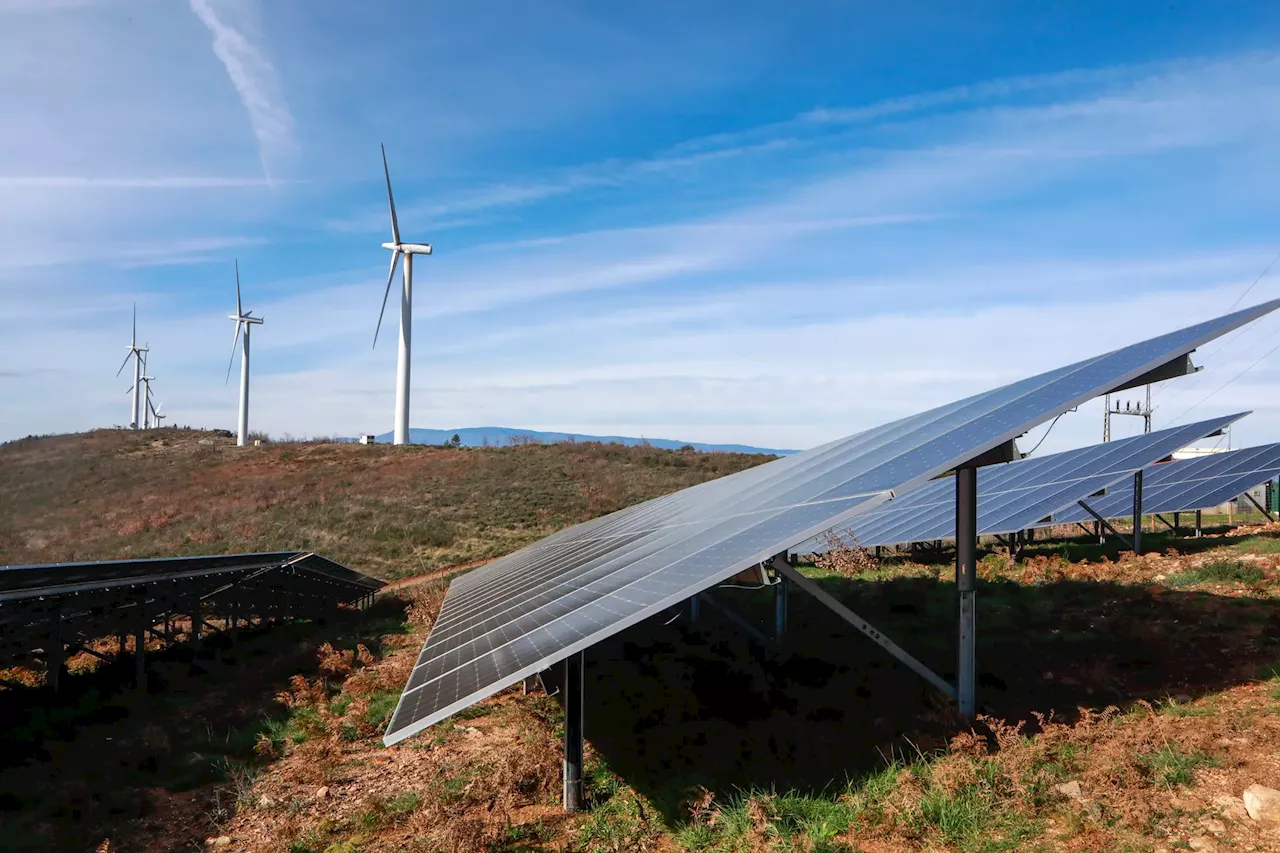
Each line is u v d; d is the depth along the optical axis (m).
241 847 9.97
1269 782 7.05
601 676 15.42
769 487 14.38
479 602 15.51
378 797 11.23
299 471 65.38
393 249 75.25
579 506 51.34
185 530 49.38
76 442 83.06
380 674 19.14
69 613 17.66
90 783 12.13
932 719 10.13
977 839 7.19
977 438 8.68
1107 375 8.88
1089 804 7.23
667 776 10.15
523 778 10.61
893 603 19.38
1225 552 20.31
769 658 15.13
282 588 28.41
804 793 8.87
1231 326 8.32
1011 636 14.83
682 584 7.82
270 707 16.72
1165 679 10.73
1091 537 28.16
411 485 57.50
